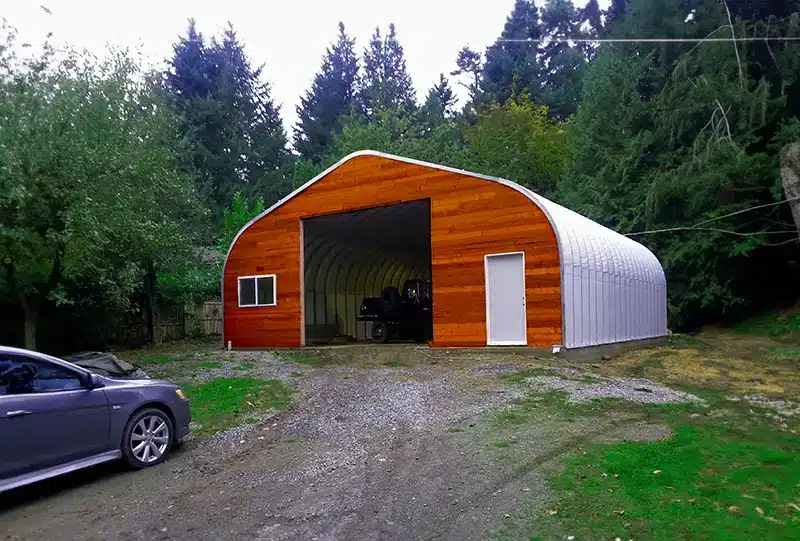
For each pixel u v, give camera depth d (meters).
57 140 12.95
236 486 6.24
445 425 8.36
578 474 6.05
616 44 33.50
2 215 12.43
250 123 54.62
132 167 15.02
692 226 26.72
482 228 15.41
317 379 12.84
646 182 28.64
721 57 27.02
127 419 7.02
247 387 11.86
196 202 22.62
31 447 6.07
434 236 16.23
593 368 13.14
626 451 6.78
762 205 25.00
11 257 13.62
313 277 22.45
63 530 5.27
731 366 14.47
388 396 10.49
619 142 31.50
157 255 18.81
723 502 5.27
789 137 24.53
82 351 19.59
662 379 12.46
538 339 14.34
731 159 25.02
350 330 24.28
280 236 19.61
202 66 54.09
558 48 55.31
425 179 16.50
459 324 15.71
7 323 17.94
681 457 6.55
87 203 13.09
